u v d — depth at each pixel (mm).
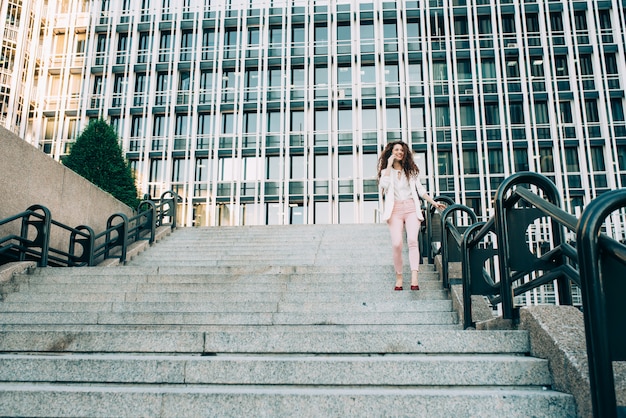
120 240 9125
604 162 25219
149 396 2594
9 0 28797
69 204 9344
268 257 9078
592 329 1779
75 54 29250
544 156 25672
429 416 2471
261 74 28062
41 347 3496
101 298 5602
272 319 4637
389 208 5527
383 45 27828
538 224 21266
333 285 5863
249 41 28969
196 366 2910
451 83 26734
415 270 5344
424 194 5672
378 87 27266
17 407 2641
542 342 2904
